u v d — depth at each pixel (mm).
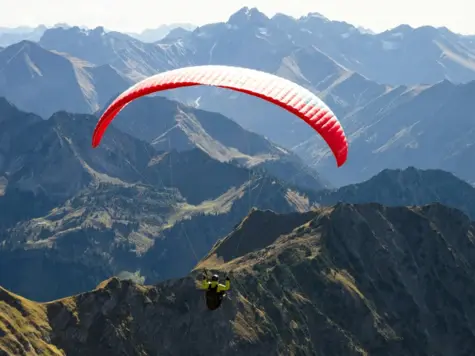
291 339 161375
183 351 145000
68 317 138125
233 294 158000
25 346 127688
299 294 179750
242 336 150750
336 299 184125
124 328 140750
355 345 174750
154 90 42531
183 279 153875
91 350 135625
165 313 147375
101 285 149875
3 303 133375
